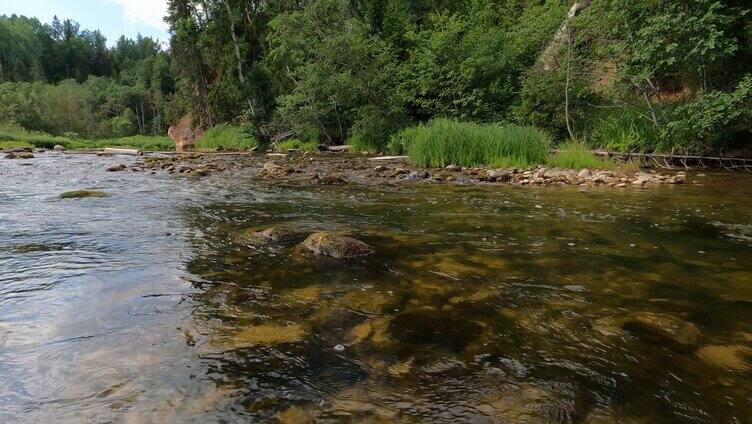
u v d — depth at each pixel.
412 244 3.83
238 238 3.96
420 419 1.47
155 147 37.09
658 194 6.96
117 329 2.11
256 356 1.87
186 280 2.82
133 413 1.47
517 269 3.14
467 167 10.96
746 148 10.55
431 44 16.94
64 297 2.50
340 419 1.46
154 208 5.47
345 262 3.27
